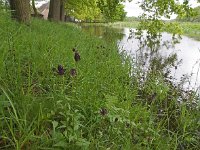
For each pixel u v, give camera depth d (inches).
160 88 238.1
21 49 189.3
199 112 192.4
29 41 224.2
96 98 153.5
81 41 414.9
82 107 138.3
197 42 1036.5
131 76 277.3
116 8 724.7
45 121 116.0
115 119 137.6
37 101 123.4
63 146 104.1
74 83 157.9
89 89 161.9
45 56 185.9
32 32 303.4
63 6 1066.7
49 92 140.8
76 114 125.5
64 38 358.3
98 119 132.3
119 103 164.9
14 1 366.0
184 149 153.0
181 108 207.0
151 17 730.8
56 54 212.2
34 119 104.2
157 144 136.9
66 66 197.6
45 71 168.7
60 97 133.5
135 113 165.6
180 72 403.9
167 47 772.6
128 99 184.7
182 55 617.9
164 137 151.4
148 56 559.8
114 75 246.8
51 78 154.8
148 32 766.5
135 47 697.6
